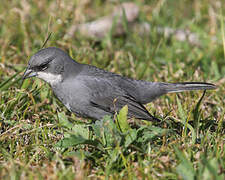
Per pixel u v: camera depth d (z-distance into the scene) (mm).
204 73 16875
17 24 17969
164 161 10023
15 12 18266
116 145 10117
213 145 11133
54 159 10164
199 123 12391
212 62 16828
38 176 9336
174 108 13695
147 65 16391
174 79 16016
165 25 20344
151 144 11117
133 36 19172
